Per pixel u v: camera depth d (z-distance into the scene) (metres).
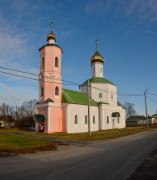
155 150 18.92
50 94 48.44
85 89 61.50
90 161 14.73
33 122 77.25
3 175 11.03
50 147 23.00
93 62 64.00
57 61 50.00
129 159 15.13
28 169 12.40
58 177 10.55
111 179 10.13
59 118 48.81
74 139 33.53
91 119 55.44
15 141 26.95
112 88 63.00
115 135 37.75
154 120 118.19
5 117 86.44
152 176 10.62
